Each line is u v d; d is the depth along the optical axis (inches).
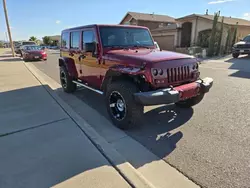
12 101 205.3
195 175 95.1
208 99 208.5
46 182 86.6
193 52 773.3
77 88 268.7
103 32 169.0
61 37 249.8
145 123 155.5
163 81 131.1
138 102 126.4
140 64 129.5
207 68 426.0
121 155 107.7
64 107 185.2
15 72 405.7
